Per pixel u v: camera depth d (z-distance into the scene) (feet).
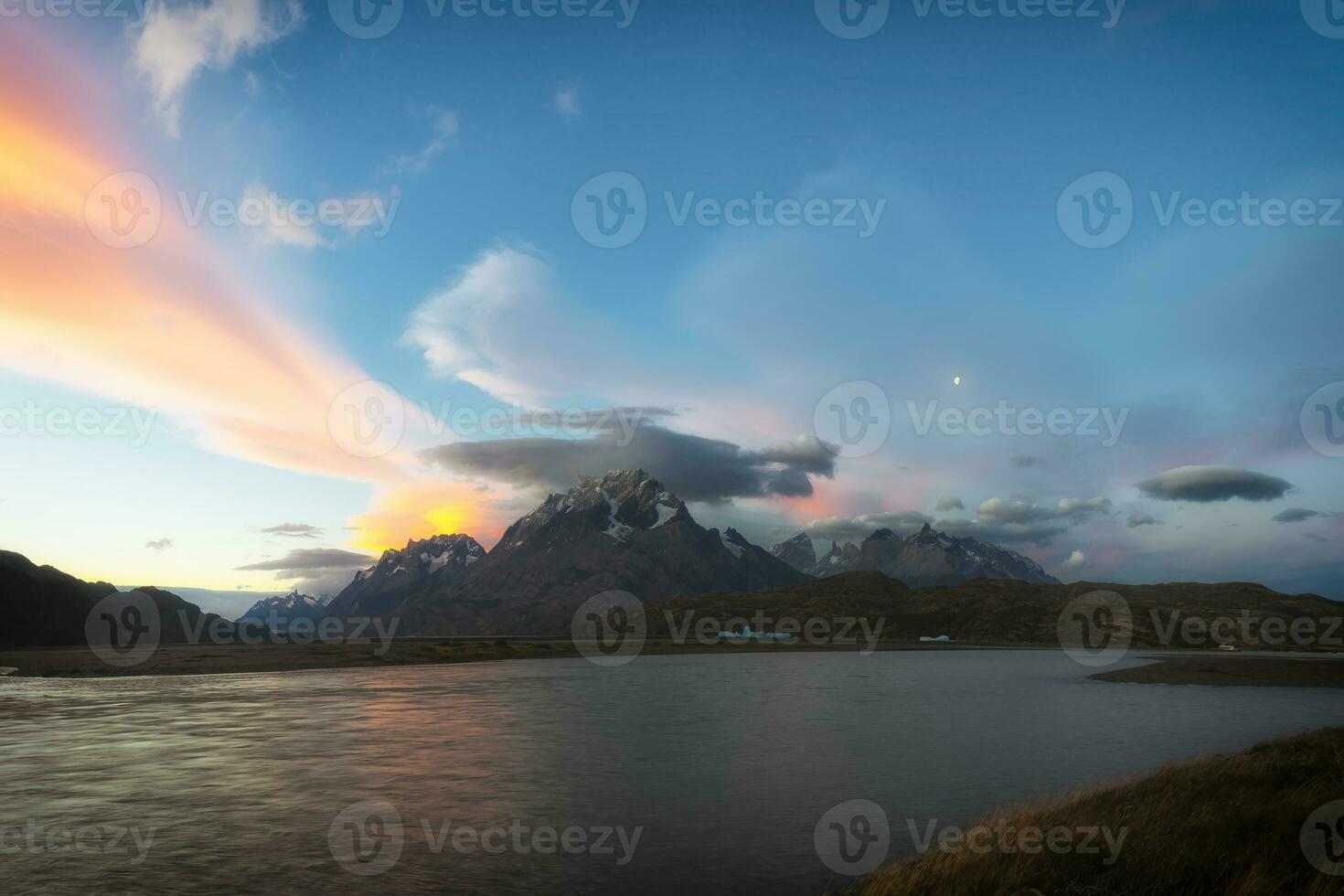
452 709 200.75
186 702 216.95
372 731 156.97
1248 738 147.23
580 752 130.72
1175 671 334.85
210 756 126.31
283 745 138.21
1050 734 154.20
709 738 149.28
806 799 94.43
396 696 240.53
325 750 133.28
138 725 166.30
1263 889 44.65
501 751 133.08
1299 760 77.51
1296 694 254.06
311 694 245.04
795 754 129.39
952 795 96.07
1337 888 43.96
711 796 96.17
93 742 141.38
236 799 94.58
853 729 162.71
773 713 195.42
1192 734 153.17
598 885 62.54
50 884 62.90
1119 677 319.47
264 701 220.64
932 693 256.32
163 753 128.98
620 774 110.93
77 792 98.94
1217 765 81.15
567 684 299.58
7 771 113.70
